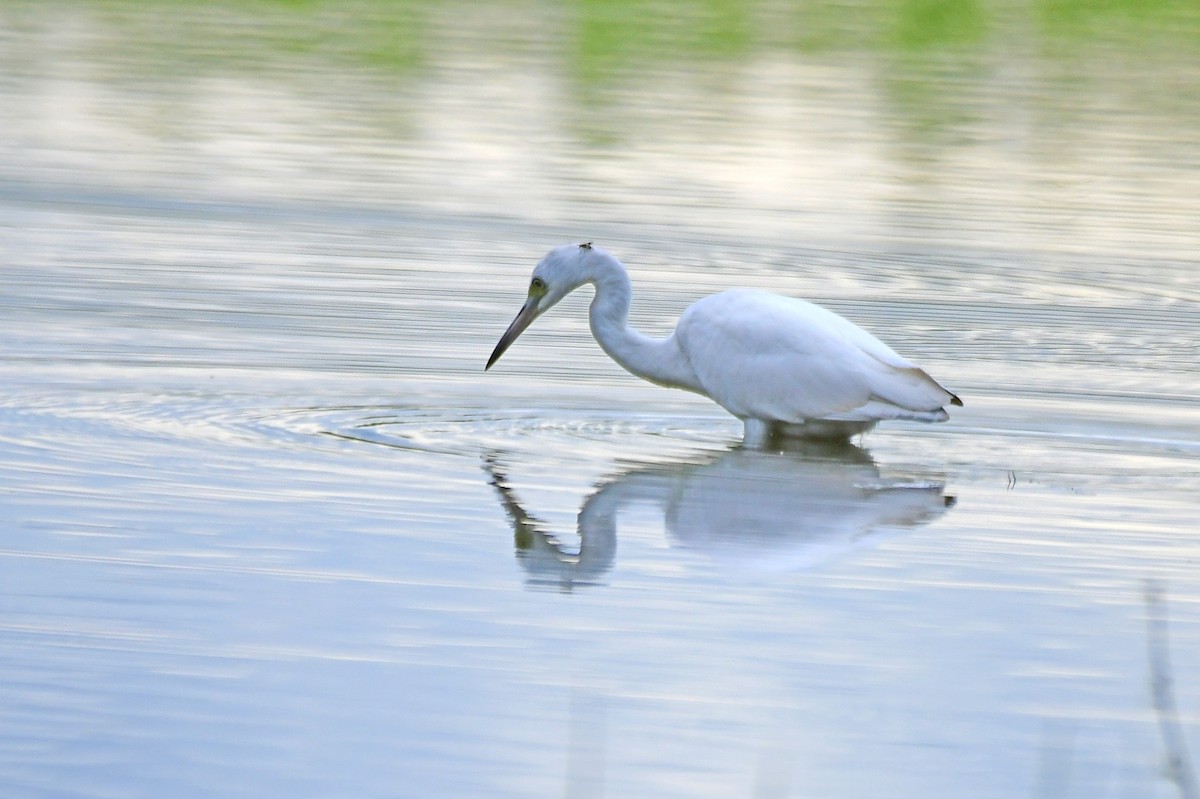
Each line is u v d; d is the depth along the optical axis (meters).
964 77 37.94
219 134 28.95
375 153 27.81
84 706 8.30
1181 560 11.05
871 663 9.15
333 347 16.36
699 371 13.95
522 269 20.45
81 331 16.52
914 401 13.40
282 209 23.56
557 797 7.55
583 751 7.97
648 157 28.41
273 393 14.60
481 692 8.59
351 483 12.09
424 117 31.12
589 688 8.69
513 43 40.06
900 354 17.09
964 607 10.06
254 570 10.25
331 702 8.44
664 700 8.59
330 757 7.87
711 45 40.84
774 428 13.83
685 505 11.92
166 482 11.92
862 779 7.84
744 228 23.56
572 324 17.98
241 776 7.68
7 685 8.51
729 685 8.79
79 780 7.60
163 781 7.61
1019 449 13.84
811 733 8.27
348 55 37.75
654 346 14.37
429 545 10.85
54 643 9.04
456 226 22.88
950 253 22.61
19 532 10.76
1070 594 10.34
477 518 11.43
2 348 15.71
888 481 12.75
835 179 27.38
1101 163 29.47
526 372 15.82
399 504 11.66
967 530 11.56
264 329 16.95
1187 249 23.44
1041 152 30.30
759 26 43.97
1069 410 15.13
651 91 34.50
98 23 40.88
